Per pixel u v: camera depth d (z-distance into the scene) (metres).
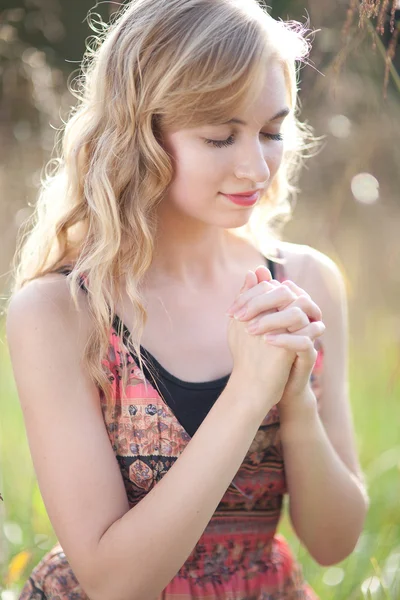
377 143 2.16
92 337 1.38
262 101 1.31
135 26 1.36
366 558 1.81
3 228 2.99
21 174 3.10
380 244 2.77
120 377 1.38
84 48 3.78
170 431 1.37
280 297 1.31
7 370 2.43
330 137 2.58
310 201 2.84
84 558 1.31
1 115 3.12
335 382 1.52
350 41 1.69
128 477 1.38
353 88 2.14
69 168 1.46
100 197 1.39
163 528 1.27
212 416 1.31
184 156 1.34
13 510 1.98
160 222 1.44
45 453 1.34
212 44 1.30
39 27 3.58
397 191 2.51
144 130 1.35
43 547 1.90
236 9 1.32
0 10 3.62
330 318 1.53
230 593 1.39
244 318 1.31
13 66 3.06
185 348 1.42
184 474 1.29
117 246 1.38
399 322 2.78
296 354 1.31
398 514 1.97
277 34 1.33
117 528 1.29
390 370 2.55
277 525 1.46
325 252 2.64
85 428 1.34
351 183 2.28
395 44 1.55
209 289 1.48
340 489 1.41
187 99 1.30
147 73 1.34
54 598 1.41
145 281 1.44
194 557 1.40
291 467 1.40
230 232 1.55
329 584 1.79
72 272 1.39
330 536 1.44
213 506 1.29
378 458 2.12
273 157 1.36
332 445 1.49
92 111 1.44
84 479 1.32
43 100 2.96
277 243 1.58
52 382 1.34
